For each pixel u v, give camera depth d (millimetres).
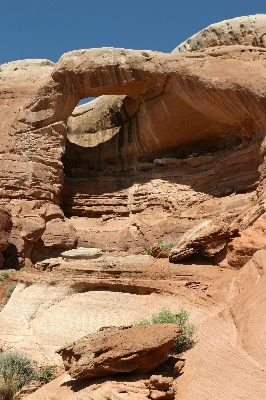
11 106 27234
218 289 10430
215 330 7500
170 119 25172
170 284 11688
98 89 26000
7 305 14336
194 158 25109
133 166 27938
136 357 6410
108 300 12461
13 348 11055
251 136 21438
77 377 6773
